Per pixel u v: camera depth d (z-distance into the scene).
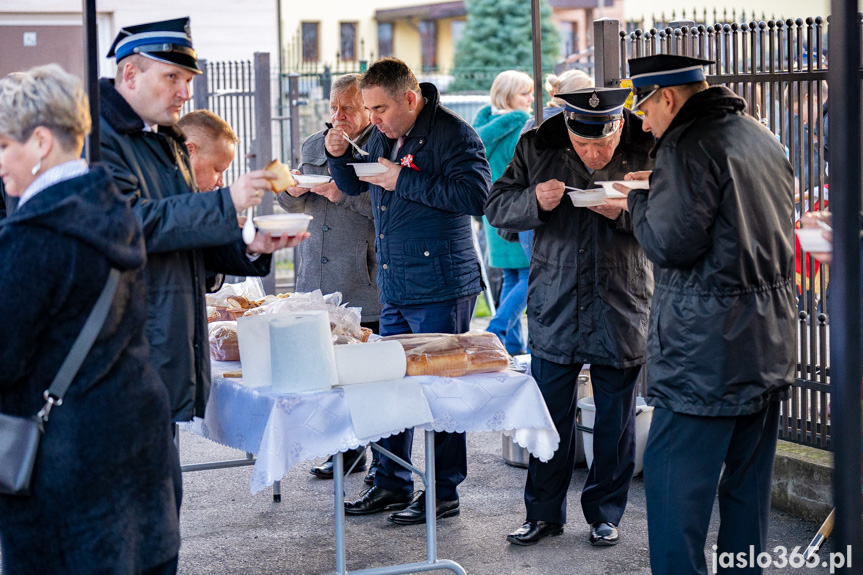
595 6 28.31
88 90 2.72
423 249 4.28
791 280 3.21
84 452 2.22
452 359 3.39
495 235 7.15
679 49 4.90
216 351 3.79
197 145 3.95
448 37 33.12
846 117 2.28
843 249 2.30
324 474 5.14
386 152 4.46
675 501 3.14
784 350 3.15
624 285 3.96
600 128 3.74
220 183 4.08
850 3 2.26
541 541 4.16
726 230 3.01
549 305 4.01
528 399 3.41
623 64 5.18
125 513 2.28
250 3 12.80
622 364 3.95
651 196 3.09
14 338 2.14
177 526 2.45
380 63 4.20
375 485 4.62
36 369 2.22
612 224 3.91
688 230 2.99
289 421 3.07
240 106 11.35
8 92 2.27
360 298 4.92
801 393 4.53
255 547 4.16
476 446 5.72
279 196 4.91
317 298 3.89
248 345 3.33
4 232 2.18
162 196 2.99
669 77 3.17
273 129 12.13
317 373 3.15
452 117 4.27
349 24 32.47
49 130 2.27
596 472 4.12
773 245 3.09
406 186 4.16
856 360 2.31
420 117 4.25
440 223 4.29
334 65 32.03
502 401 3.40
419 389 3.27
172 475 2.58
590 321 3.95
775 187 3.13
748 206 3.04
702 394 3.07
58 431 2.22
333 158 4.55
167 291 2.88
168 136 3.12
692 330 3.07
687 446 3.13
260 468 3.00
